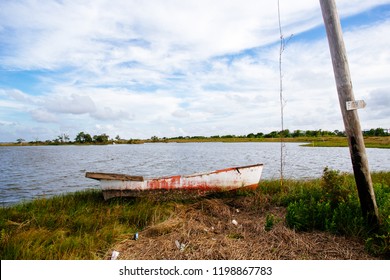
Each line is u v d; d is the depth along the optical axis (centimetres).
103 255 431
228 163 2512
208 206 679
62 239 468
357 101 451
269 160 2698
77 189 1289
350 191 554
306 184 848
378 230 436
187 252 428
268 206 673
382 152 3606
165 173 1880
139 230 539
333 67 471
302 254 408
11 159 3319
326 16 471
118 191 758
